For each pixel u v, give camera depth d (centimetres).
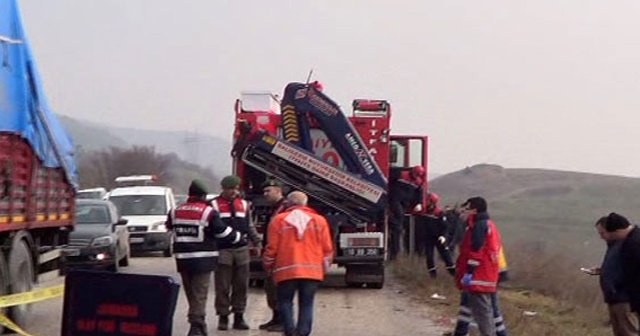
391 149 2214
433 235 1978
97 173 7869
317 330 1345
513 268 2202
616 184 6375
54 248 1502
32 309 1384
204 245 1184
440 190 7256
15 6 1227
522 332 1377
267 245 1145
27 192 1289
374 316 1498
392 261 2159
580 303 1945
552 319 1659
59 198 1495
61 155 1481
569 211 5694
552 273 2156
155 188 2928
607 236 1022
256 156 1788
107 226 2122
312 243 1138
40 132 1350
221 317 1308
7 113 1182
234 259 1299
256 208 1788
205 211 1179
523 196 6475
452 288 1848
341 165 1866
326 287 1925
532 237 3956
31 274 1335
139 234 2686
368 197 1806
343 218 1822
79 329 754
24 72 1257
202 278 1188
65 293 759
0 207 1157
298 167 1794
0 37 1166
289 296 1133
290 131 1861
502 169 7556
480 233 1143
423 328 1373
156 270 2288
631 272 1004
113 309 749
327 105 1852
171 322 743
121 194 2859
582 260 2556
